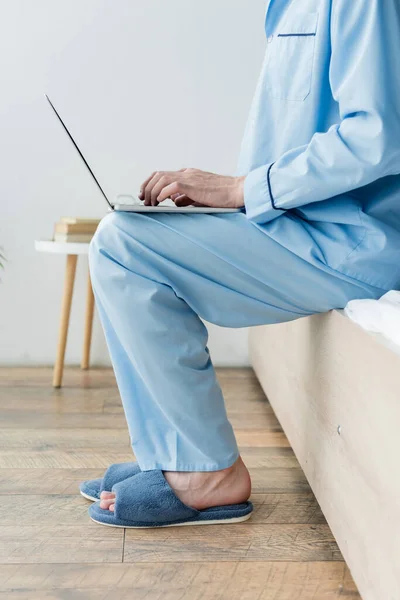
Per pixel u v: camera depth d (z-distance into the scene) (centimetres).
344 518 127
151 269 140
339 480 131
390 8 127
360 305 130
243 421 223
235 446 153
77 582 125
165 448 151
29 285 291
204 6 282
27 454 190
